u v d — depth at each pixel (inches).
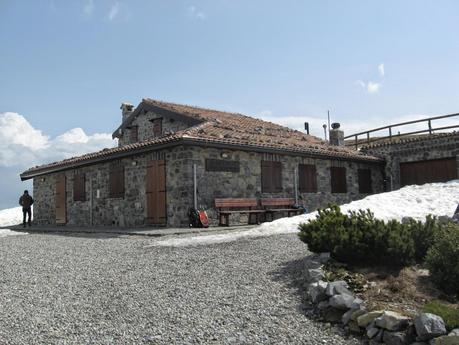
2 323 197.0
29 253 374.3
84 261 322.0
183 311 201.9
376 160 800.9
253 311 199.2
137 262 302.0
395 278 213.2
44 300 227.8
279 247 308.7
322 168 704.4
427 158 783.1
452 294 195.5
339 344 169.8
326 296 199.2
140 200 594.6
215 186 550.0
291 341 171.8
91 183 697.0
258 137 643.5
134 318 196.9
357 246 232.4
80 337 179.0
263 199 592.4
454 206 458.6
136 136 823.1
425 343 159.0
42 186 837.8
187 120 700.7
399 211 465.4
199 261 287.0
